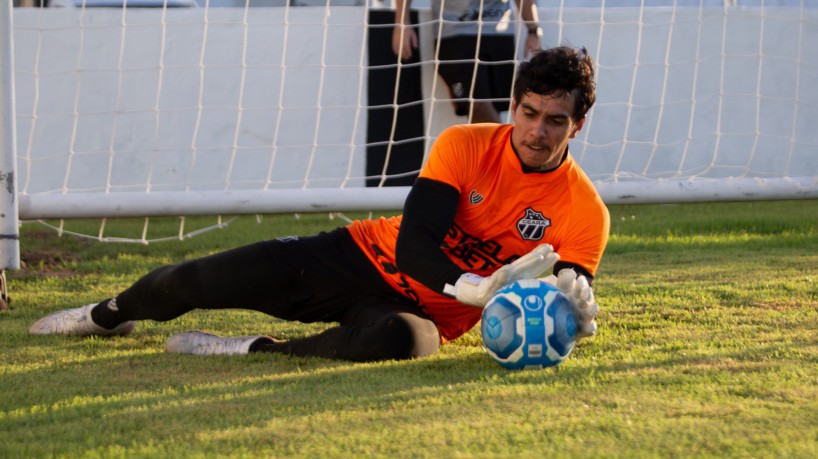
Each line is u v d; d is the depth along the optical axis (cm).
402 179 1548
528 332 645
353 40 1559
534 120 652
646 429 500
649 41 1595
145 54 1559
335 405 562
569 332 656
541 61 643
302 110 1587
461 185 697
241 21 1567
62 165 1555
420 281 682
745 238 1516
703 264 1261
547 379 622
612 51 1587
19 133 1531
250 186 1605
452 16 1387
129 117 1576
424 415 535
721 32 1612
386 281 741
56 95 1543
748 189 1204
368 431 504
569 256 703
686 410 536
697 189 1197
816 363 665
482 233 709
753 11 1620
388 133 1557
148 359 728
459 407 551
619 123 1611
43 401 591
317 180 1523
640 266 1255
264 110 1592
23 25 1523
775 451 462
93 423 531
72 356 744
